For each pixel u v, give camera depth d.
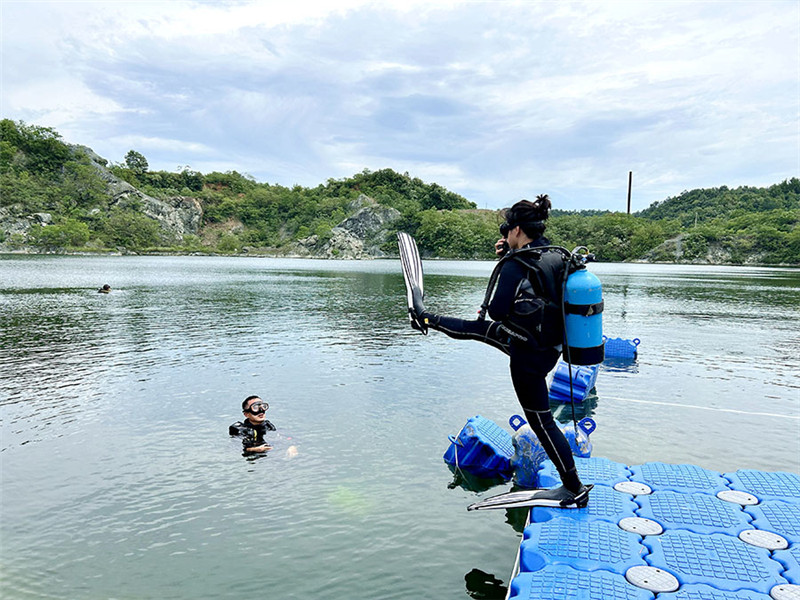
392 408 8.94
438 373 11.46
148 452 6.99
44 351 13.51
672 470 5.10
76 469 6.46
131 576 4.39
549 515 4.27
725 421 8.55
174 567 4.52
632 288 40.88
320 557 4.68
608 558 3.67
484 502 4.68
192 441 7.40
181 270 62.44
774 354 14.48
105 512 5.45
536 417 4.07
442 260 141.50
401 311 22.92
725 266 114.69
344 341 15.38
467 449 6.65
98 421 8.17
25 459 6.75
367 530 5.14
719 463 6.81
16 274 47.91
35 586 4.23
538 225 3.87
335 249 169.88
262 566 4.54
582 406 9.40
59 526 5.18
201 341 15.18
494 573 4.47
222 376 11.02
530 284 3.80
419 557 4.70
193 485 6.07
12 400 9.23
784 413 9.00
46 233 140.62
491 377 11.09
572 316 3.81
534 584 3.41
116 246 161.88
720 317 22.95
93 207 172.38
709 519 4.17
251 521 5.29
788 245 126.06
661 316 23.19
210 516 5.38
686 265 121.31
